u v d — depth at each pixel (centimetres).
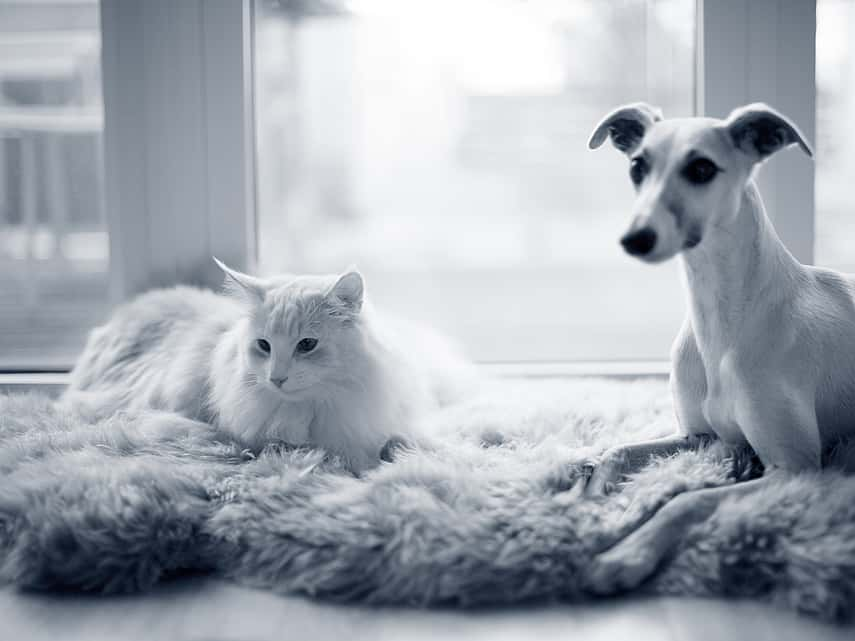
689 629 100
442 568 108
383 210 477
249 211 195
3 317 258
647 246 108
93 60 222
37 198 257
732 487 116
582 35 287
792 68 183
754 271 125
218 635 101
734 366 125
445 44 342
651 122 126
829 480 116
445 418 160
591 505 118
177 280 194
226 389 146
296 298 139
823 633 99
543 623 103
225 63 187
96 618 106
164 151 190
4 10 228
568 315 333
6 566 116
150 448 138
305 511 118
